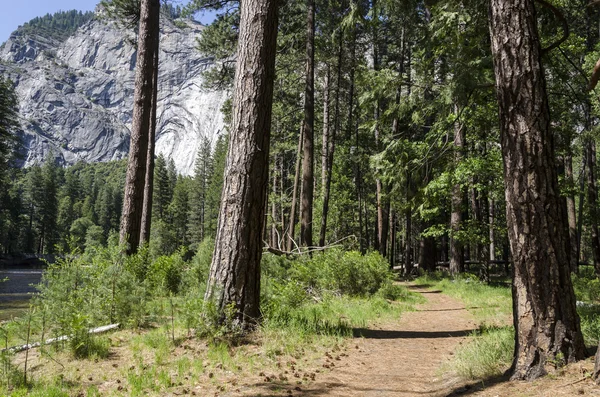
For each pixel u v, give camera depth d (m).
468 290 15.84
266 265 11.91
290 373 5.05
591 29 14.91
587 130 15.28
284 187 34.75
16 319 6.08
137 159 11.31
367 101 13.68
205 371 4.93
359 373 5.29
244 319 6.45
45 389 4.26
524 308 4.35
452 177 14.30
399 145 13.15
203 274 12.16
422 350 6.74
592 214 20.16
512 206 4.49
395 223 33.88
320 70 22.92
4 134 35.84
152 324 7.42
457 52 10.76
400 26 21.36
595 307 9.27
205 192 82.50
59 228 82.19
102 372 4.93
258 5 6.97
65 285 6.55
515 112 4.52
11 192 76.56
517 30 4.59
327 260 13.38
